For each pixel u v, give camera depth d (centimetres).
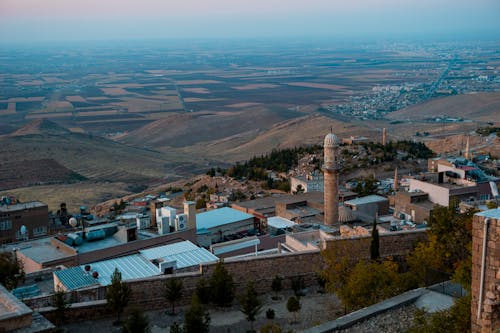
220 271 4481
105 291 4850
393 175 15900
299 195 10944
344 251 4788
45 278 5588
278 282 4712
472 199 8962
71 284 4966
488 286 2680
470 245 4250
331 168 8094
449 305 3575
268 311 4253
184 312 4419
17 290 4997
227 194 14488
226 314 4369
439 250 4400
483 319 2675
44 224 9550
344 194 11069
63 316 4134
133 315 3862
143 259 5800
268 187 15138
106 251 6781
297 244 6103
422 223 8206
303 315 4272
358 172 16138
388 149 17950
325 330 3334
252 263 4728
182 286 4556
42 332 3141
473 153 18212
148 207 14550
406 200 8988
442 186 9356
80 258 6606
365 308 3584
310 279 4831
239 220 9156
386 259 4762
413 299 3688
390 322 3416
